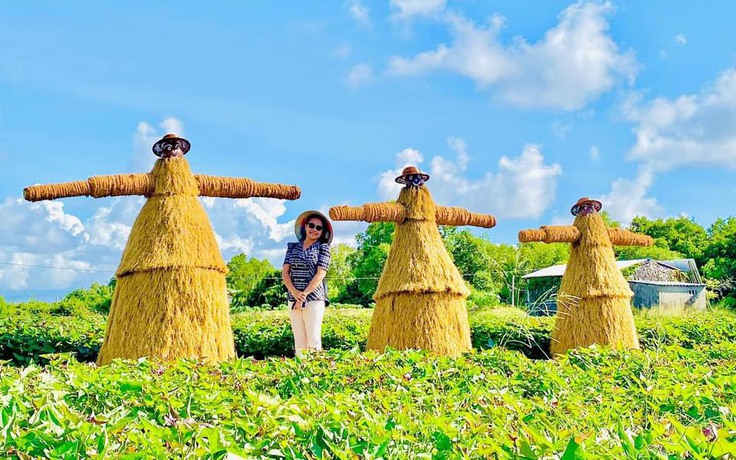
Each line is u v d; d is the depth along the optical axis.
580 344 10.34
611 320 10.34
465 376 4.69
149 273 7.45
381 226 42.84
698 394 3.76
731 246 47.00
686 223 61.88
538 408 3.52
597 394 4.13
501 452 2.29
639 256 54.25
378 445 2.38
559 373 4.99
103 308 26.73
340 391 4.20
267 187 8.69
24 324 10.23
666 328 11.27
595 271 10.58
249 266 42.88
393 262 9.22
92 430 2.26
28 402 2.85
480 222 10.14
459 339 8.95
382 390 4.03
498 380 4.60
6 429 2.16
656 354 5.56
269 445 2.39
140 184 7.88
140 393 3.46
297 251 8.67
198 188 8.27
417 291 8.86
